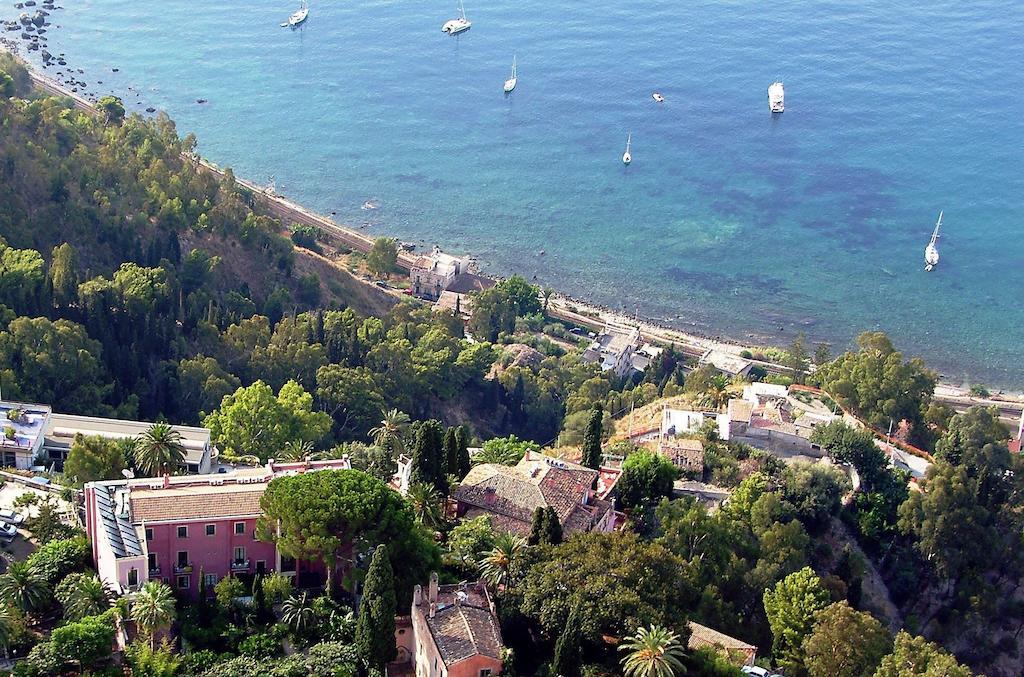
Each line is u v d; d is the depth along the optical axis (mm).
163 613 141625
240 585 152125
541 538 161750
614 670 138750
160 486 164750
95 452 190125
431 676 135500
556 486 186625
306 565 158500
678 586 156500
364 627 140625
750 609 186750
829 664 163500
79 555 159625
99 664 139125
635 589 146375
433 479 184250
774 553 195500
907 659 160750
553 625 142250
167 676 136000
